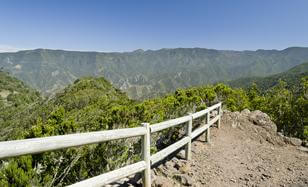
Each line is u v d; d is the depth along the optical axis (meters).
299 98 17.67
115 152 6.02
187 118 6.62
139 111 8.30
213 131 10.65
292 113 17.88
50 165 4.78
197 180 5.73
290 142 10.70
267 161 7.89
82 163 5.41
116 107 8.08
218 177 6.07
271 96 20.41
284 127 18.08
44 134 5.86
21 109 87.12
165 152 5.38
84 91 55.59
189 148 6.83
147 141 4.58
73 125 6.50
